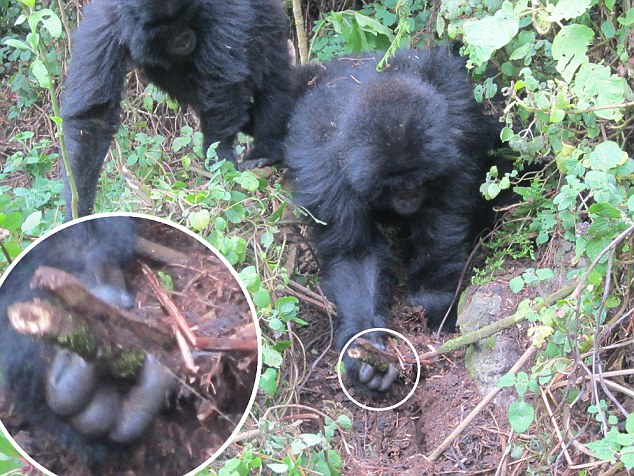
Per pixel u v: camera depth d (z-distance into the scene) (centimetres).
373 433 180
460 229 200
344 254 199
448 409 177
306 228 210
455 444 169
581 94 155
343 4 269
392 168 182
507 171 213
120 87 216
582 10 154
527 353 158
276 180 228
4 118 290
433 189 194
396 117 184
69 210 201
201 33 211
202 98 218
